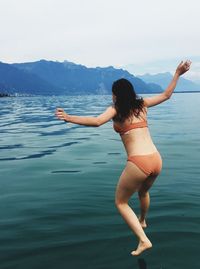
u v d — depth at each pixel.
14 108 43.59
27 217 5.67
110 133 17.52
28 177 8.47
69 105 48.78
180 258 4.14
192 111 33.66
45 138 15.72
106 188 7.33
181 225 5.17
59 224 5.33
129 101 4.02
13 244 4.63
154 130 17.78
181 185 7.44
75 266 4.00
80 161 10.32
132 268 3.92
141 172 3.88
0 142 14.52
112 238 4.75
